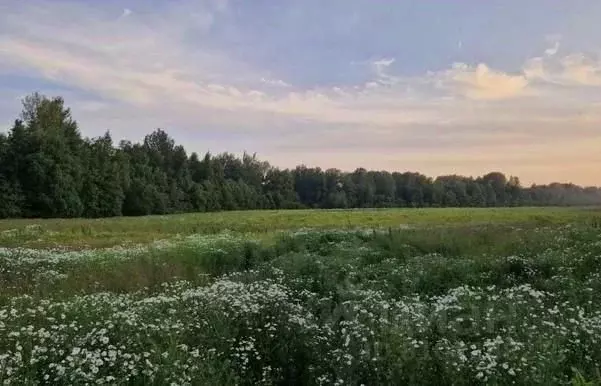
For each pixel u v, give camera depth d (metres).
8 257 14.99
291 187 107.00
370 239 20.11
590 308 7.87
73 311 7.25
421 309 7.25
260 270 12.99
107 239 25.44
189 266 14.17
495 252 14.88
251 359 6.48
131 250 17.72
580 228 19.52
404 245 17.17
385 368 5.54
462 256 14.92
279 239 20.69
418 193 103.19
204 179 92.50
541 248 14.99
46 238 25.62
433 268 12.38
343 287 10.66
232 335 6.80
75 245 22.06
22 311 7.21
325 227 31.67
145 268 13.23
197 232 29.58
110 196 68.00
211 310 7.40
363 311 7.02
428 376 5.33
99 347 5.98
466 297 7.87
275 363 6.49
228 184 90.31
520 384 4.97
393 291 10.56
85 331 6.38
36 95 78.38
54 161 62.16
